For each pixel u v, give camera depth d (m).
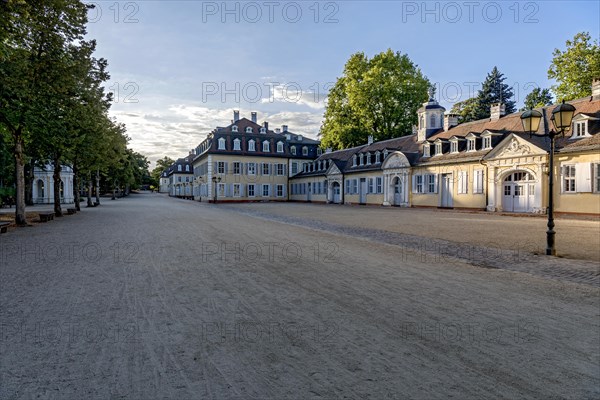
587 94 35.16
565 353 3.97
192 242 11.79
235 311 5.23
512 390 3.24
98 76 21.41
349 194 46.22
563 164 23.97
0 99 14.61
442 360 3.79
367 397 3.11
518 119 29.72
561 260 9.25
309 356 3.86
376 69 42.84
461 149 32.28
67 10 16.52
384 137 46.06
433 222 19.55
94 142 26.97
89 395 3.11
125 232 14.59
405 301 5.74
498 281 7.07
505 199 27.92
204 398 3.08
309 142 67.06
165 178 146.50
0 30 10.71
